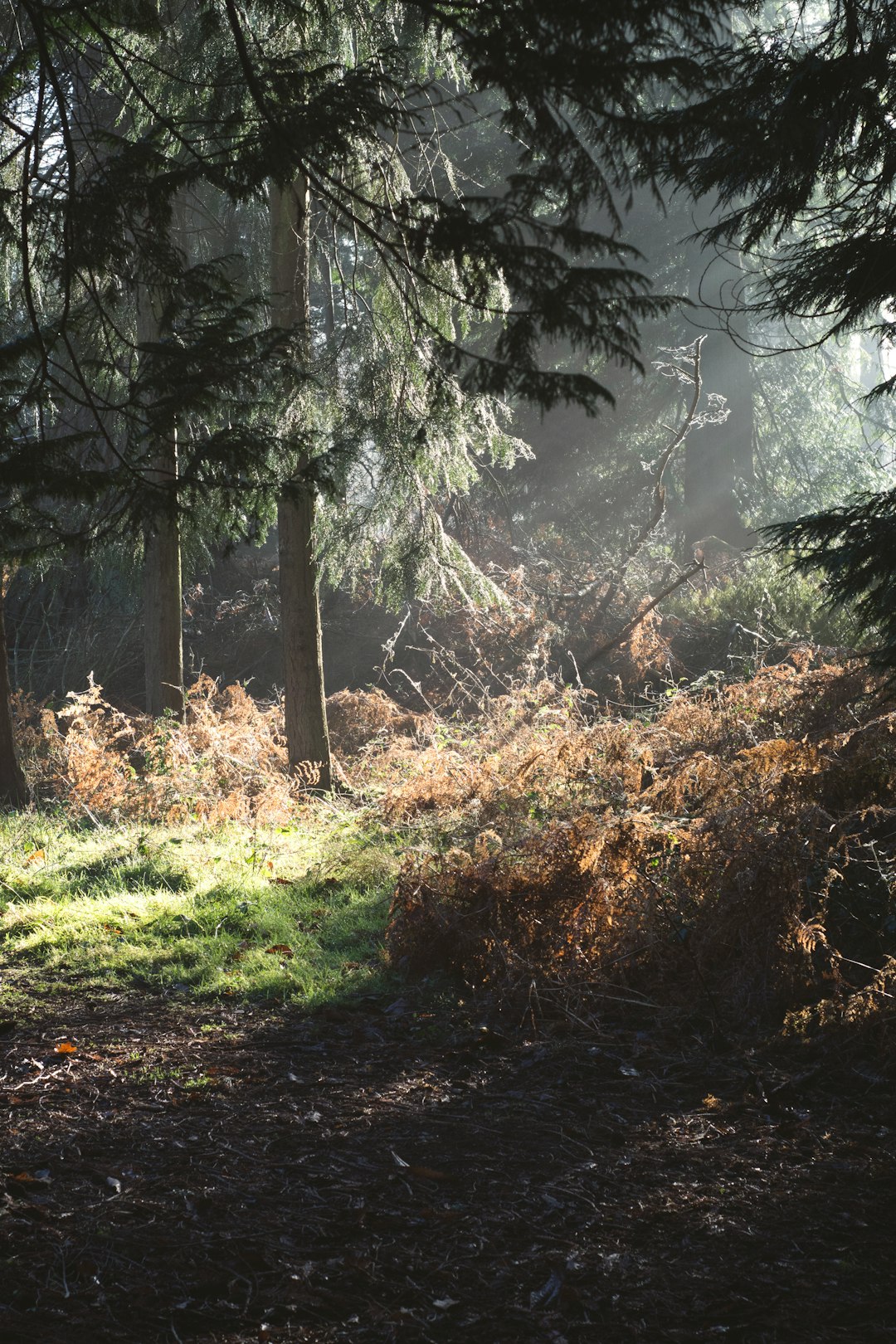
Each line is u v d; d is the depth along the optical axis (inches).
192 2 434.3
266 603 695.1
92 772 442.0
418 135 236.7
